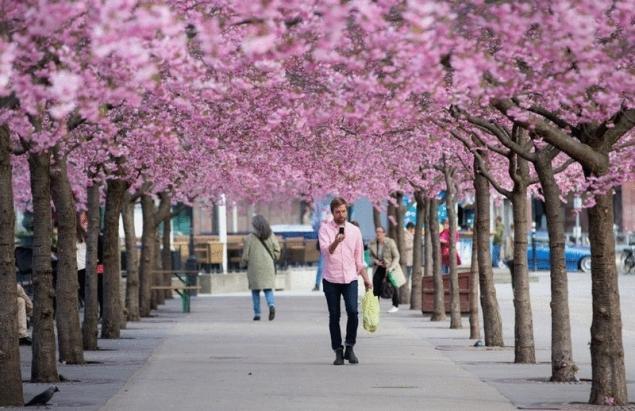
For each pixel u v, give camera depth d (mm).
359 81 13766
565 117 15664
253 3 11945
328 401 17250
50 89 12141
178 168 29938
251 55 12508
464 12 13109
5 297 16828
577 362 22500
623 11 12930
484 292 26375
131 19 11984
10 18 12125
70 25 12750
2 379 16781
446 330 31531
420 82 13047
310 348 26297
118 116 23359
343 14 12016
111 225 29781
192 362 23266
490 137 23984
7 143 16766
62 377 20172
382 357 24109
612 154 24188
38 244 20016
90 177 27375
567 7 12469
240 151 28969
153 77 12836
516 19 12734
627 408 16453
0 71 11391
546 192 19922
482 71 13227
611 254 16797
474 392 18312
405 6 12359
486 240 26312
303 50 12750
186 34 13562
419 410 16266
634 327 31062
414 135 28703
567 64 14125
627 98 15789
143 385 19359
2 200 16797
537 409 16328
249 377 20516
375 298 23188
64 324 23016
